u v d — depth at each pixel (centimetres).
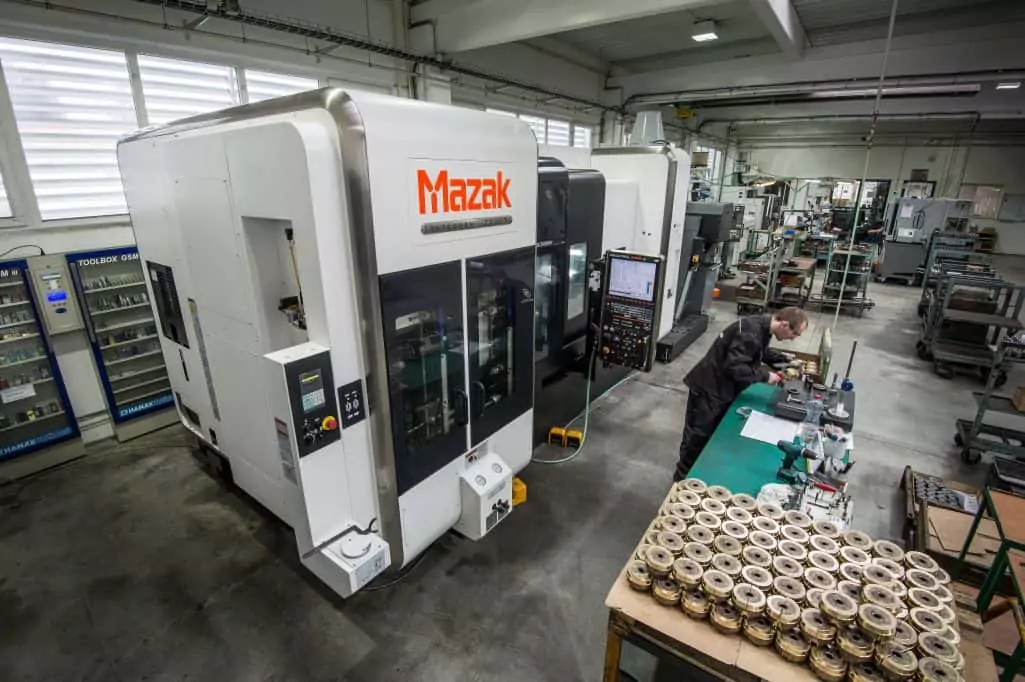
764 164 1427
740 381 278
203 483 332
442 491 246
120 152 285
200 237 237
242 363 245
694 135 1124
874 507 318
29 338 336
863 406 461
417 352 219
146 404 389
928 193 1255
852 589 141
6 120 307
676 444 388
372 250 184
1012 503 195
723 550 154
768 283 734
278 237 220
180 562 266
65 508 307
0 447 325
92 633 225
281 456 195
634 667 172
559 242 345
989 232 1203
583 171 387
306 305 190
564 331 386
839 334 671
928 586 143
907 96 828
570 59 755
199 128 229
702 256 630
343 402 197
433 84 540
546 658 215
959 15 515
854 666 125
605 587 252
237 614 235
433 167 201
